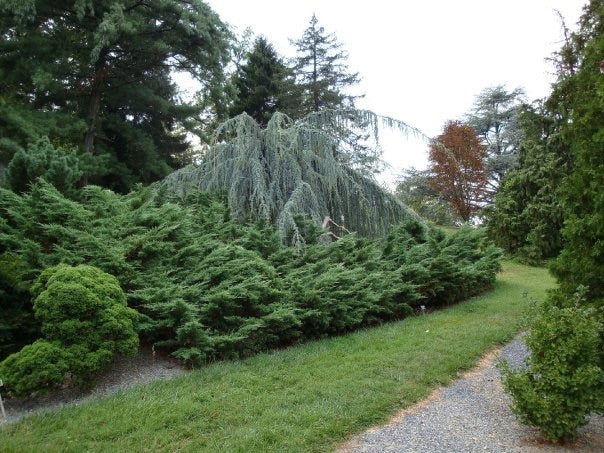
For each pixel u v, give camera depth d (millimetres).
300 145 11008
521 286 12570
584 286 4629
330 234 10539
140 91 16844
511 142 34969
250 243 8398
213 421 3908
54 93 15547
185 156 23031
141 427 3736
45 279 4867
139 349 5688
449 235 12305
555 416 3725
